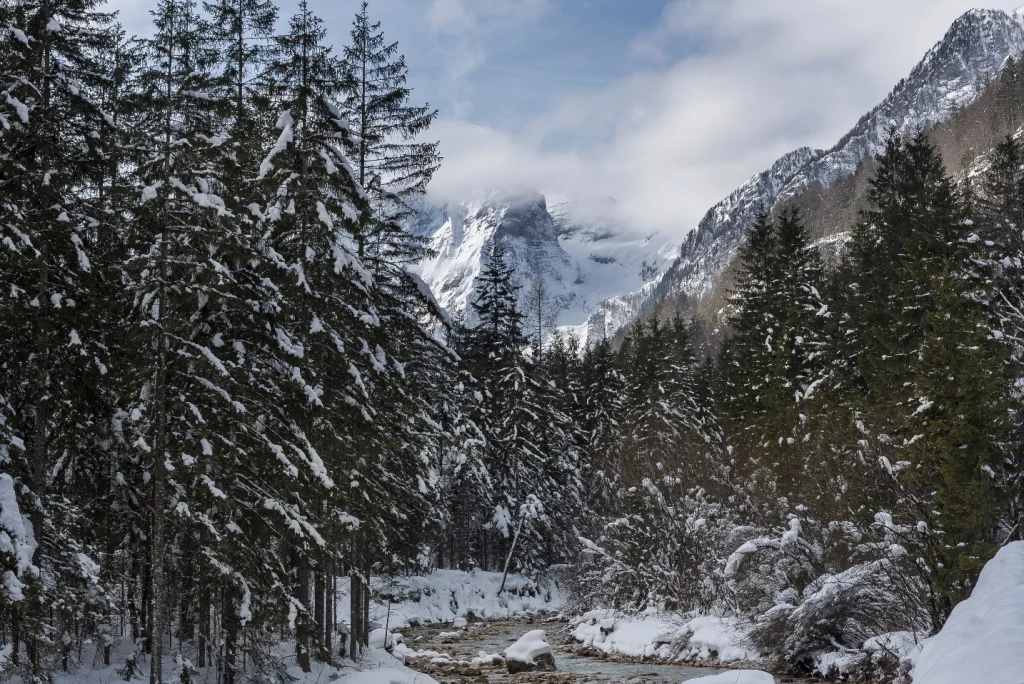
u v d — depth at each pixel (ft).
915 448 65.57
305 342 65.51
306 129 68.18
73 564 54.29
